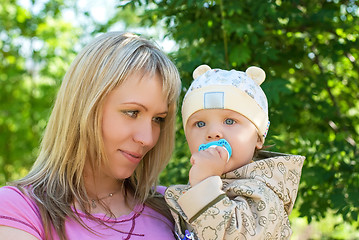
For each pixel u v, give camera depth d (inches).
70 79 77.7
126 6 141.2
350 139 147.9
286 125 147.9
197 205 65.9
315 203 139.3
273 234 68.7
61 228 70.9
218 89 74.9
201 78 78.7
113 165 76.9
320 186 137.7
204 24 136.8
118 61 74.7
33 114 317.4
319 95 159.2
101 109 74.7
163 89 77.3
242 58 131.5
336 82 167.9
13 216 68.9
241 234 65.1
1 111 328.5
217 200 65.6
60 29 303.1
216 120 74.6
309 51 150.9
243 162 75.4
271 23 143.4
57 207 72.8
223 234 64.3
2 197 70.4
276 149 112.7
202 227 65.4
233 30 130.2
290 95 137.4
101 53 76.1
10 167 356.8
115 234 74.2
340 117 154.3
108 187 81.7
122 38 78.5
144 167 86.0
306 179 134.2
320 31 145.6
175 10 138.2
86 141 75.7
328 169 138.1
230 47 135.0
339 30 149.1
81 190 76.9
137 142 76.1
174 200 76.7
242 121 74.9
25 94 327.0
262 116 78.0
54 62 297.1
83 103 75.4
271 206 69.1
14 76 326.0
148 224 79.4
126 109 74.8
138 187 85.0
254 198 69.4
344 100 171.8
